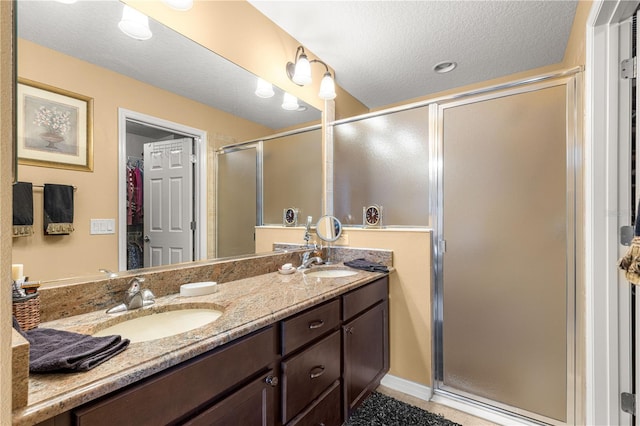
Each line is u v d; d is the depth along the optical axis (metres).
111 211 1.18
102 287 1.10
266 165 1.93
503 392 1.75
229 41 1.68
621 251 1.29
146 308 1.10
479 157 1.83
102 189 1.16
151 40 1.33
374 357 1.79
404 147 2.11
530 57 2.23
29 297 0.86
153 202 1.34
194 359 0.80
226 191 1.70
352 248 2.22
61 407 0.54
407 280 1.99
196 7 1.52
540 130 1.66
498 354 1.76
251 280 1.62
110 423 0.62
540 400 1.64
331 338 1.37
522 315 1.70
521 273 1.70
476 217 1.84
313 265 2.05
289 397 1.11
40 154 0.99
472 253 1.85
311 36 2.04
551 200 1.62
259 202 1.89
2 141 0.42
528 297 1.68
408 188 2.08
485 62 2.31
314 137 2.31
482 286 1.81
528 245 1.68
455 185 1.91
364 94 2.86
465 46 2.10
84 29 1.12
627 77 1.27
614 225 1.30
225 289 1.41
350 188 2.35
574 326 1.56
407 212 2.09
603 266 1.33
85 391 0.58
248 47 1.79
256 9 1.83
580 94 1.54
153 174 1.35
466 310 1.86
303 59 1.97
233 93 1.72
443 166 1.95
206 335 0.85
